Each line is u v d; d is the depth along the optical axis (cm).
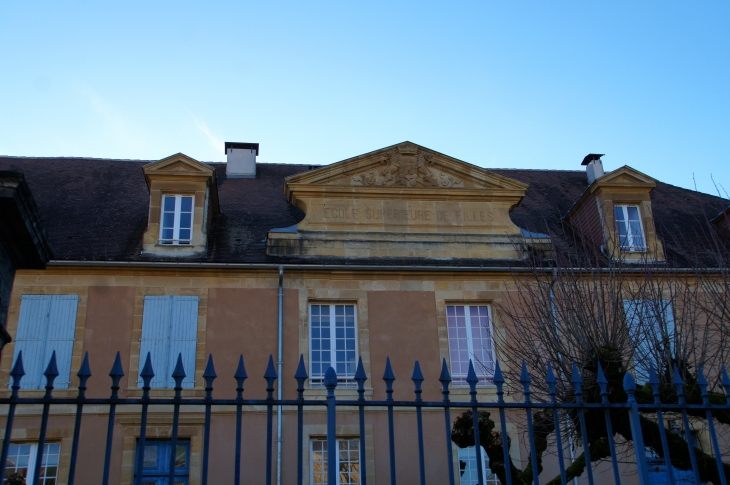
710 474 807
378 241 1591
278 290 1485
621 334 1012
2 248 534
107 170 1959
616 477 538
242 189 1917
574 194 2116
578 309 1044
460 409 1421
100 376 1374
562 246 1631
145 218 1666
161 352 1409
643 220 1722
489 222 1659
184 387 1384
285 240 1562
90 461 1303
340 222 1608
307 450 1357
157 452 1342
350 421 1391
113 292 1446
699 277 1222
